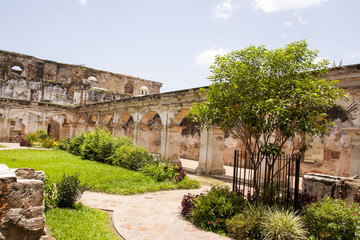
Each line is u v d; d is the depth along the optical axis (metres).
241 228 5.22
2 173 3.77
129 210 6.55
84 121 26.38
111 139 15.02
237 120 6.32
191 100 14.50
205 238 5.11
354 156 8.44
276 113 5.39
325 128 6.17
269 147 5.77
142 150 13.29
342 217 4.84
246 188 10.29
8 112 24.89
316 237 4.98
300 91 5.50
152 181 9.94
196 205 5.97
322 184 6.60
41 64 34.44
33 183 3.75
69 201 6.18
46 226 4.89
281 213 5.35
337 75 8.84
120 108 21.00
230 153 20.38
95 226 5.17
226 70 6.39
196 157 23.05
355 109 8.47
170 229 5.47
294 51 5.89
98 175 10.02
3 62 31.69
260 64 6.19
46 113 26.67
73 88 31.78
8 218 3.49
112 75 37.84
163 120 16.53
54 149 19.77
